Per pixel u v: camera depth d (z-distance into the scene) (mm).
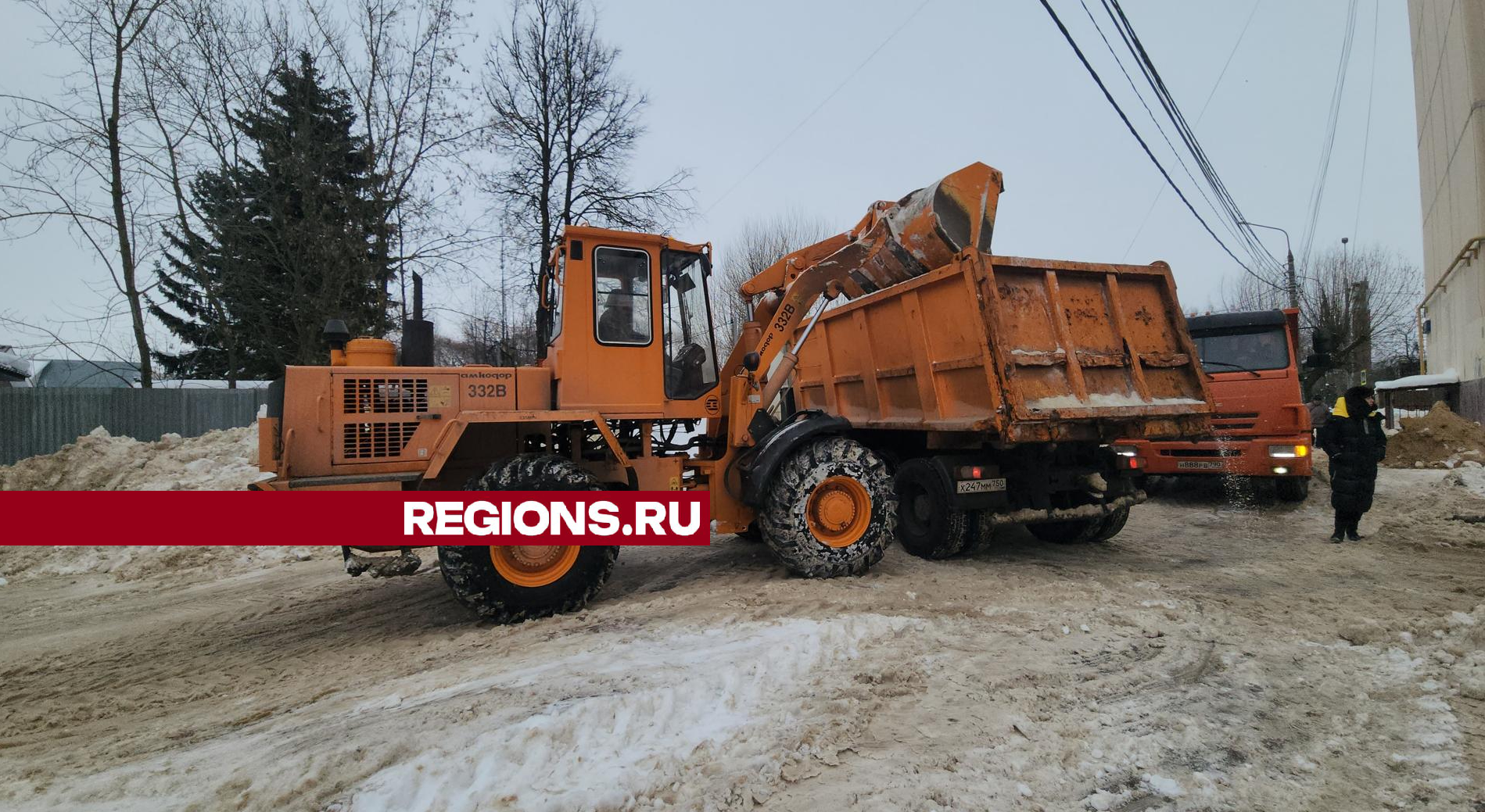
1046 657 3686
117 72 14008
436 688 3527
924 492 6176
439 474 5082
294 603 6082
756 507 5410
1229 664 3613
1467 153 13633
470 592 4562
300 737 3031
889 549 6480
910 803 2480
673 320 5648
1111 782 2611
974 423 5207
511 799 2484
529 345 10562
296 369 4613
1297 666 3586
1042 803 2484
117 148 14109
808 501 5254
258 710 3596
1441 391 16719
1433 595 4770
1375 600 4652
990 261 5000
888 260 5949
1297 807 2453
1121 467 6238
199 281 15836
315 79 15852
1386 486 9805
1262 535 7102
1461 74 13914
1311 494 9297
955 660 3646
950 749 2818
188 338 19484
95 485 9852
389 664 4184
